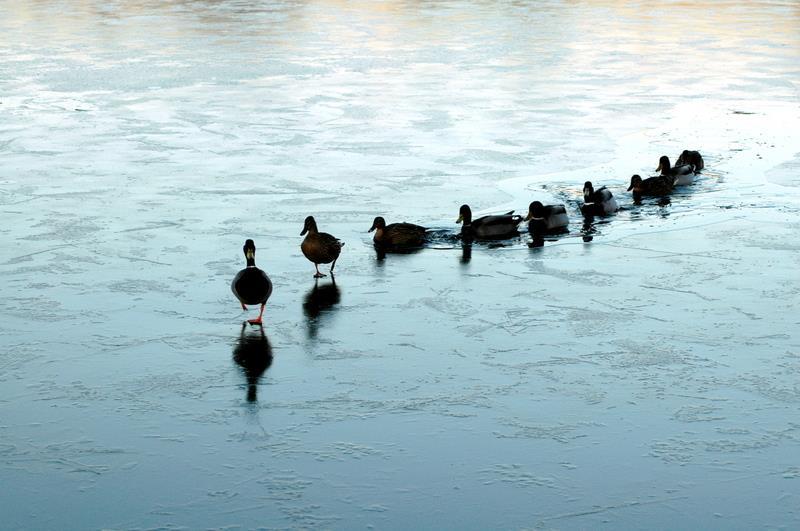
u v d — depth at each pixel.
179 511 8.71
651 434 10.02
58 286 14.40
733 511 8.68
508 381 11.27
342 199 19.36
